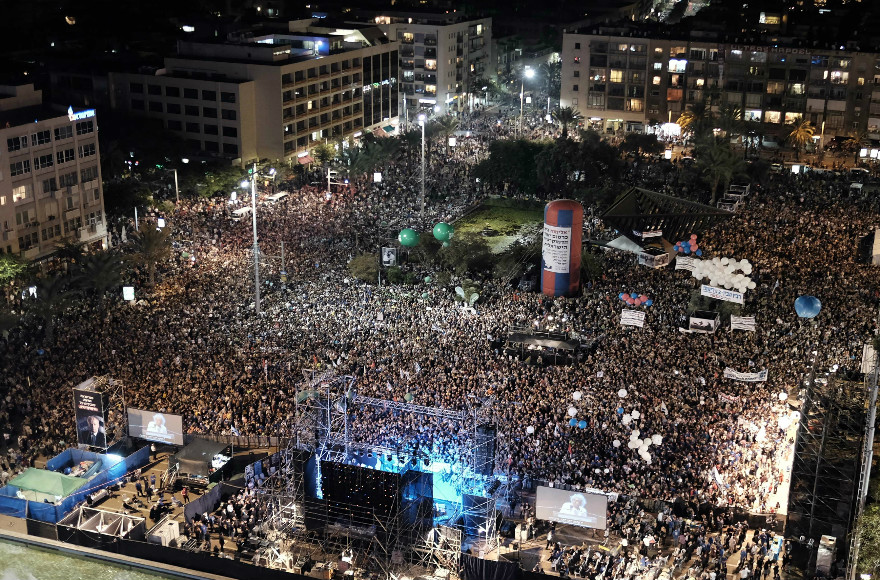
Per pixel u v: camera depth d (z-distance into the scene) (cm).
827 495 6250
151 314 9900
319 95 18362
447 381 7981
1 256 10919
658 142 17438
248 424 7575
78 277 9931
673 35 19925
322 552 6256
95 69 17775
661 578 5831
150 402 7869
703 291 8912
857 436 6706
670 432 7188
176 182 14312
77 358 8700
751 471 6825
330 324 9456
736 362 8381
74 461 7294
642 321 8825
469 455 6650
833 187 15438
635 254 11831
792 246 11894
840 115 18900
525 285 11312
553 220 10400
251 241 12456
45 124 12062
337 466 6178
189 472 7075
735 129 18225
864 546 5591
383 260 11231
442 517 6519
